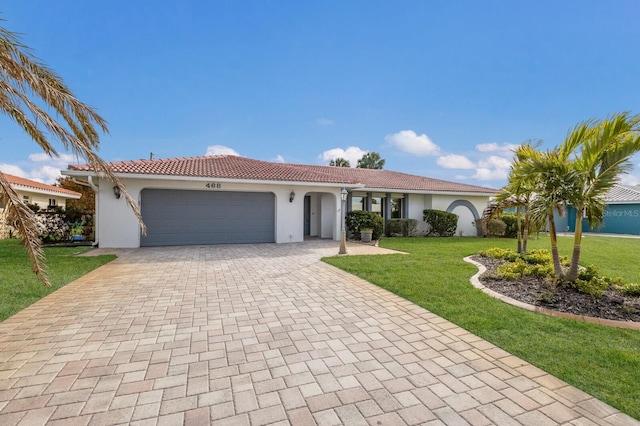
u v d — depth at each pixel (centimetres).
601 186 597
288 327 463
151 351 382
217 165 1625
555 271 677
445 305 554
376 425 256
